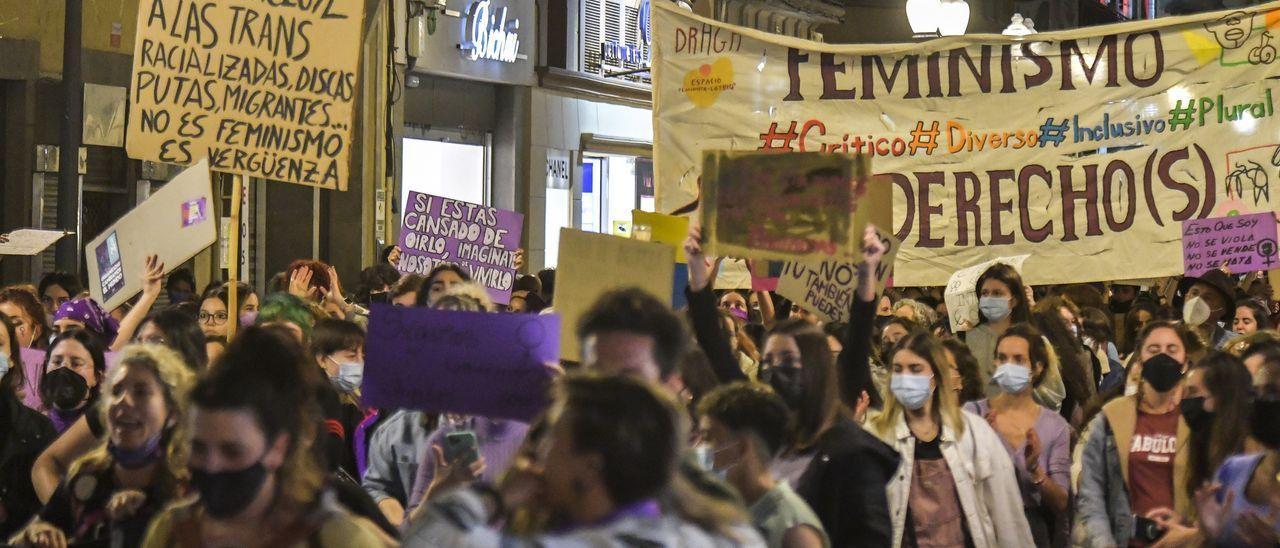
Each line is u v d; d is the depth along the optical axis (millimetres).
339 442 6043
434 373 5328
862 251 6359
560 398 3293
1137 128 12305
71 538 4930
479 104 31719
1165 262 12188
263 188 24219
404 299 10141
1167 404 7160
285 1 9156
